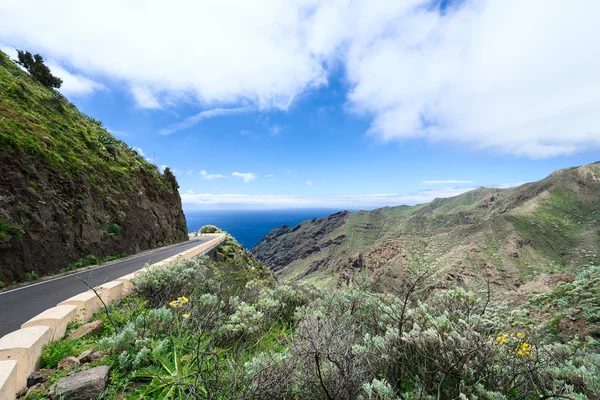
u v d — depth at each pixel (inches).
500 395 81.5
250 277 403.9
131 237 759.7
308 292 249.6
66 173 567.2
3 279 373.1
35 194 466.0
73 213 548.7
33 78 968.9
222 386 90.1
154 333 149.9
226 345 149.7
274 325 189.0
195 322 153.2
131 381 115.5
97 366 125.3
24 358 121.0
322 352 97.1
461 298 136.9
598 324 191.6
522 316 232.2
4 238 388.2
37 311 262.5
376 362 102.7
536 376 92.4
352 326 136.9
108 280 410.6
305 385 94.3
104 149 832.3
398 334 106.2
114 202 719.1
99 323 181.9
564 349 127.6
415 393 89.2
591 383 91.3
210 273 327.3
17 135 493.0
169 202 1159.6
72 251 524.1
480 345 90.4
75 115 896.9
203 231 2068.2
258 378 93.3
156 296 241.3
